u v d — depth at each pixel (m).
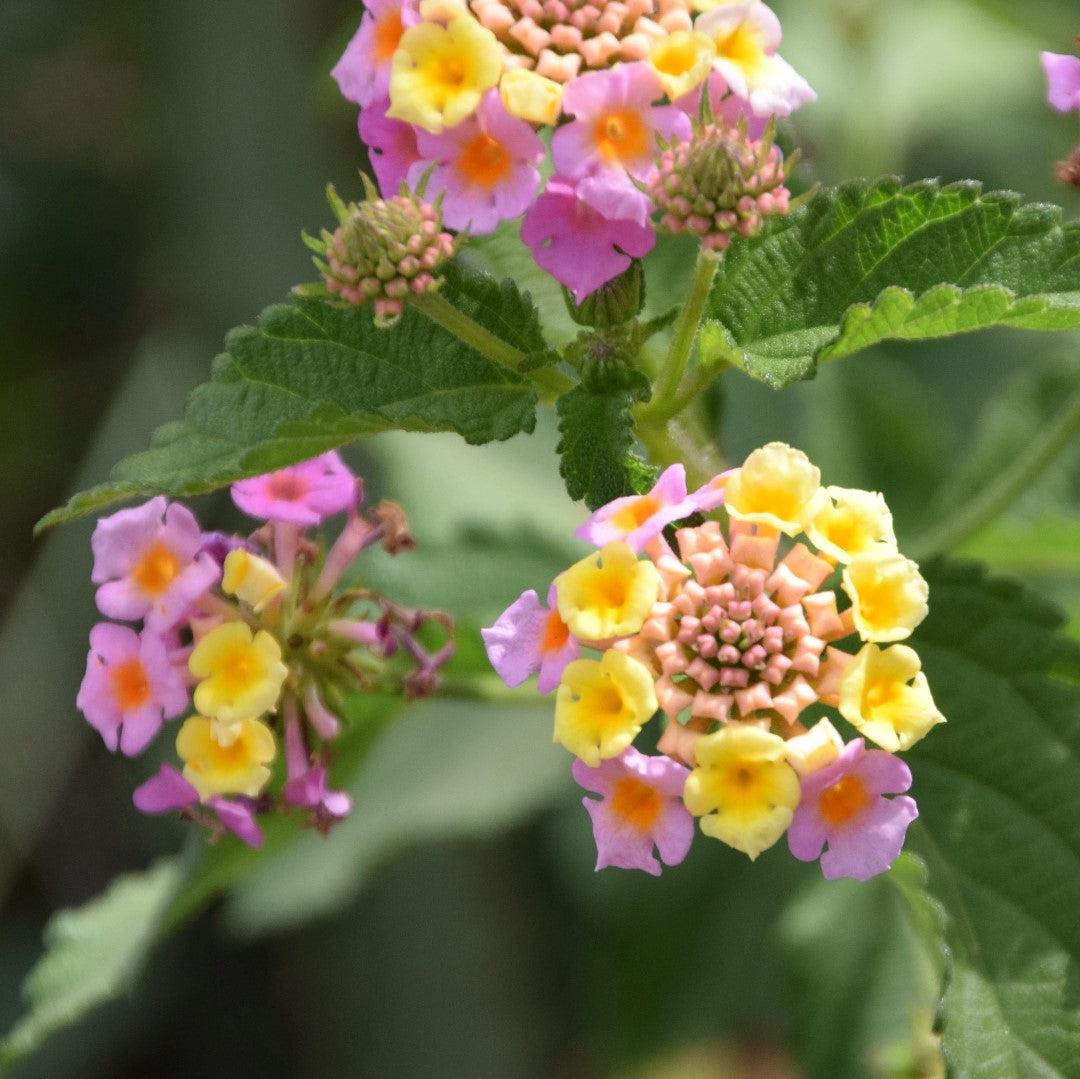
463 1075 0.56
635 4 0.43
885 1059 0.49
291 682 0.45
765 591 0.43
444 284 0.45
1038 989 0.44
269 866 0.53
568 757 0.54
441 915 0.57
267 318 0.45
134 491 0.44
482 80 0.43
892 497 0.52
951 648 0.45
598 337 0.44
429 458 0.54
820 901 0.52
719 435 0.47
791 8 0.58
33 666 0.58
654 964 0.54
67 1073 0.58
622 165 0.43
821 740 0.42
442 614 0.46
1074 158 0.46
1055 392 0.52
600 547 0.43
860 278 0.45
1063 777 0.45
